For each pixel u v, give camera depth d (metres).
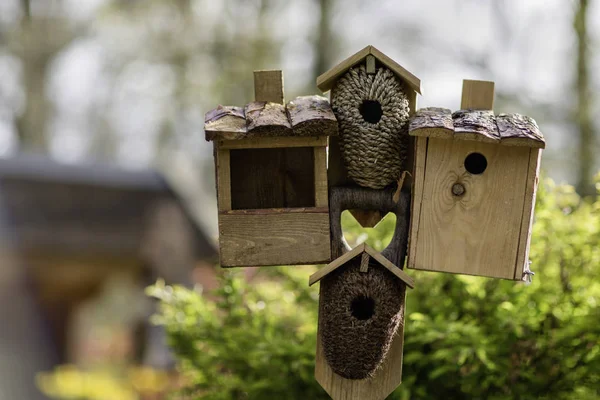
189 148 23.64
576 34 13.08
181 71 21.22
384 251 3.90
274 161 3.98
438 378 5.02
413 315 4.82
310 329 5.27
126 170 10.44
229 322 5.33
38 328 8.44
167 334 5.52
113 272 10.20
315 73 17.41
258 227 3.87
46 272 9.29
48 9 21.62
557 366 4.94
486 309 5.06
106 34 22.02
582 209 5.55
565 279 5.10
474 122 3.75
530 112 13.69
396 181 3.95
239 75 19.86
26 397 7.92
